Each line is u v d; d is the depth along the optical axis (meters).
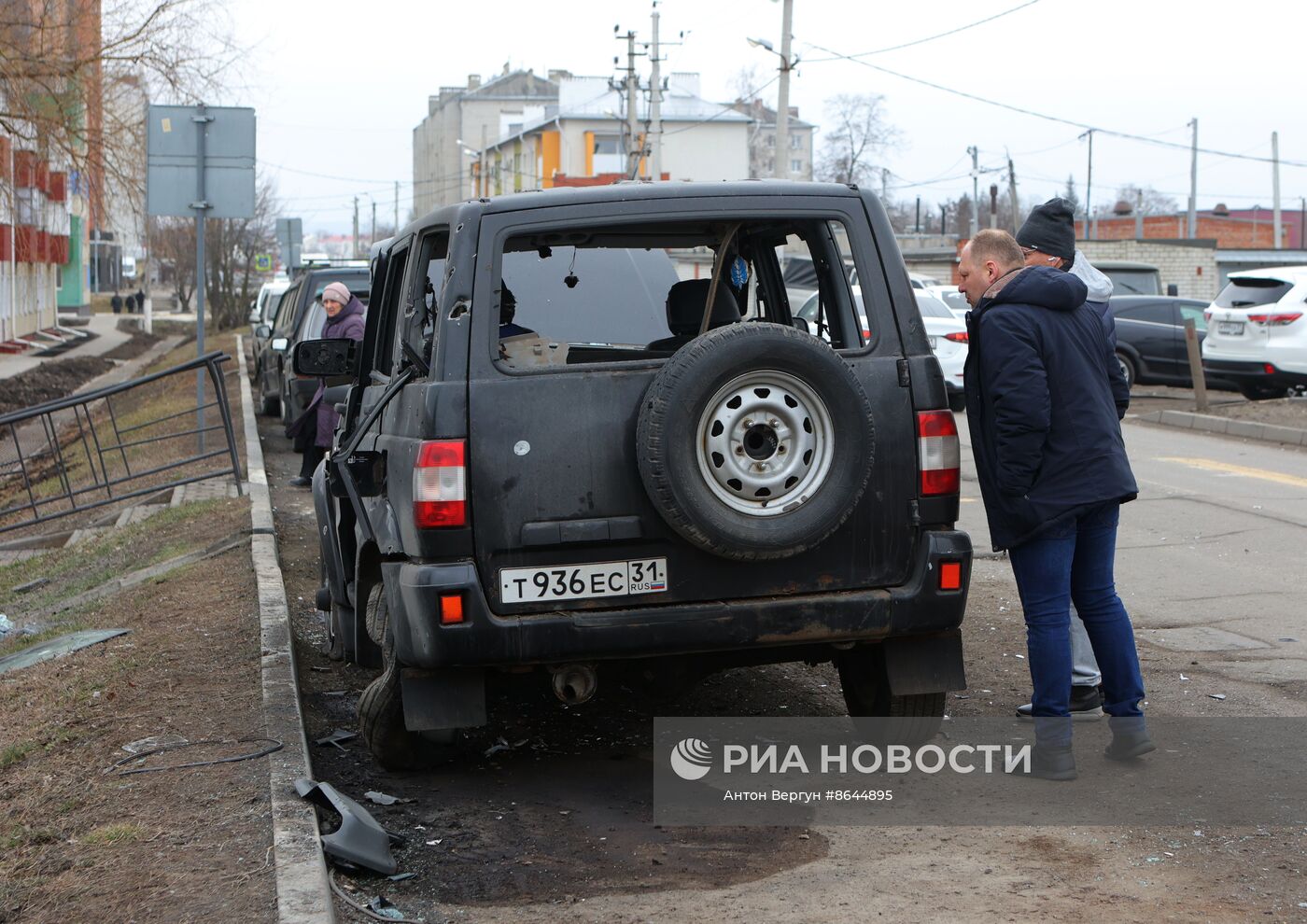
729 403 4.54
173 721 5.69
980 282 5.29
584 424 4.68
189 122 13.24
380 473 5.25
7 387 30.39
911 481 4.87
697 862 4.35
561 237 5.63
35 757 5.51
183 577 9.15
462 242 4.74
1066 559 5.11
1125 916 3.84
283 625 7.14
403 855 4.46
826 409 4.60
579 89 79.50
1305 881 4.06
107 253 109.31
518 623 4.61
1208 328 20.33
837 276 5.15
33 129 23.45
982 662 6.90
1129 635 5.23
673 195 4.89
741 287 5.93
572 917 3.94
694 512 4.51
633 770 5.33
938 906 3.94
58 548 12.89
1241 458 14.89
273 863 4.04
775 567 4.79
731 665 5.04
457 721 4.81
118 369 40.88
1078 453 5.05
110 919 3.72
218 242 65.00
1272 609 7.86
